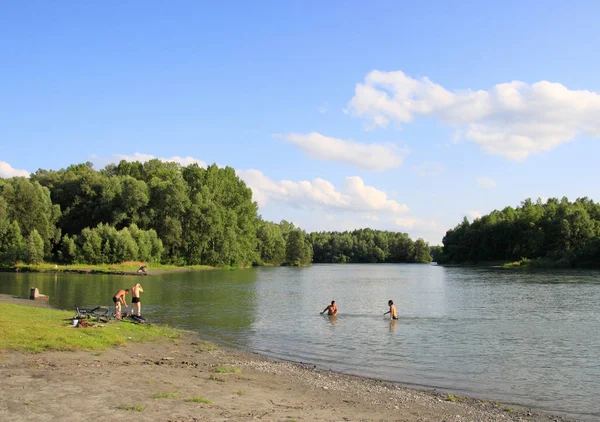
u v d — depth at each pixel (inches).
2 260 3671.3
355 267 7313.0
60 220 4717.0
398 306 1836.9
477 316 1545.3
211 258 5226.4
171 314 1514.5
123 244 4156.0
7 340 756.0
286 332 1223.5
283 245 7175.2
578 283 3016.7
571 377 802.2
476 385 751.7
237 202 5920.3
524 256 6294.3
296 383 710.5
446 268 6289.4
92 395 526.9
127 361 740.0
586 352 997.2
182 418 471.5
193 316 1477.6
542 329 1285.7
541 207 6624.0
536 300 2050.9
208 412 501.0
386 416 563.5
